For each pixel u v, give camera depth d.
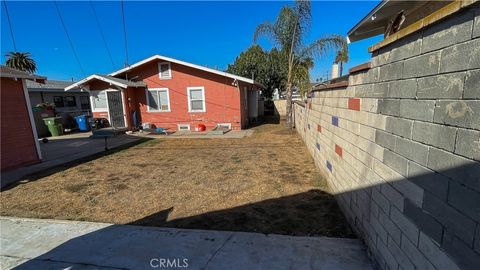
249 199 4.22
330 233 3.09
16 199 4.54
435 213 1.57
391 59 2.13
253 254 2.67
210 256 2.67
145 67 13.41
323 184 4.78
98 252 2.82
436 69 1.56
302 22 10.97
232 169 6.04
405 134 1.92
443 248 1.50
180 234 3.13
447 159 1.46
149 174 5.86
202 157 7.41
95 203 4.28
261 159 6.91
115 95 13.15
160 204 4.16
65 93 18.12
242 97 13.62
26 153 6.91
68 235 3.21
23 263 2.68
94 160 7.39
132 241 3.01
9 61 27.70
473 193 1.27
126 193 4.70
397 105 2.04
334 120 4.12
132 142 10.34
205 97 13.16
